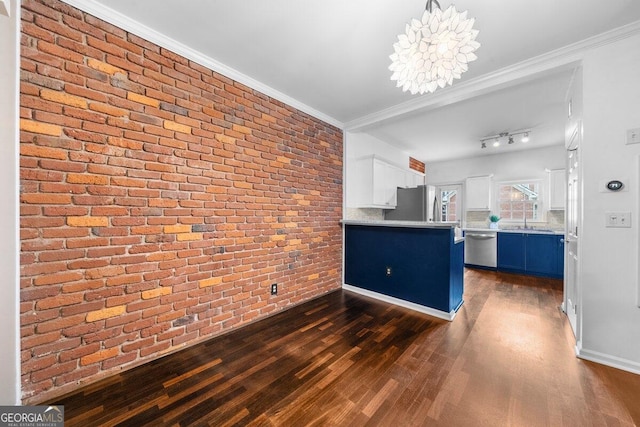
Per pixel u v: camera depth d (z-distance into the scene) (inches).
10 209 51.8
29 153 55.8
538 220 193.6
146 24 71.4
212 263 88.9
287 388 63.5
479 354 78.1
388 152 186.5
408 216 173.5
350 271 145.8
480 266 196.4
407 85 55.3
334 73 95.9
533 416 54.0
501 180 208.2
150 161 74.3
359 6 63.9
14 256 52.7
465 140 174.7
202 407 57.2
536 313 110.3
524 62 84.2
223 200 91.9
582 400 58.4
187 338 82.5
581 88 77.4
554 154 186.4
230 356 77.4
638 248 67.7
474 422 52.7
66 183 60.7
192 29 73.3
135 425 52.3
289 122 116.4
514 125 144.5
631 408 55.8
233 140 94.8
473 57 46.1
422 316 108.6
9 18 50.6
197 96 84.5
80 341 62.9
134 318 71.5
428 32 45.4
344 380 66.4
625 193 69.1
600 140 72.3
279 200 112.7
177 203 80.0
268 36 75.9
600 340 73.0
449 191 235.1
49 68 58.4
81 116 62.8
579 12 63.5
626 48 68.7
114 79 67.9
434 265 110.8
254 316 102.3
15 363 53.3
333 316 108.1
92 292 64.6
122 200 69.2
